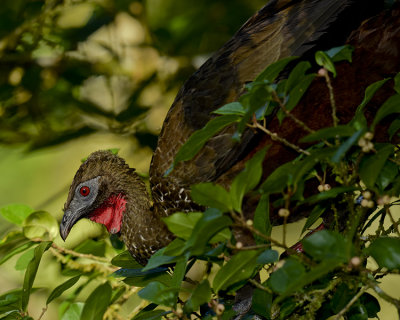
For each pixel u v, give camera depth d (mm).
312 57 6273
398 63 6184
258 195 6430
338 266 4016
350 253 3803
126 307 8258
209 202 4031
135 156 9430
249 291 6461
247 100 4207
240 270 4305
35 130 9602
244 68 6660
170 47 9305
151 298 4469
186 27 9203
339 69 6211
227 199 4031
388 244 3922
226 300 6324
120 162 7746
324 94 6293
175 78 9312
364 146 4043
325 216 6527
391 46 6137
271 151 6445
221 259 4715
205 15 9234
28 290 5527
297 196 4375
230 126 6551
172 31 9227
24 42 9320
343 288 4812
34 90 9266
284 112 4383
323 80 6254
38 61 9336
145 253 7492
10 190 11617
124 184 7621
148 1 9406
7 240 6965
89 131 9102
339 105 6352
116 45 9422
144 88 9008
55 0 9258
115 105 9680
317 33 6074
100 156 7773
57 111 9344
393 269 4062
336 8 6016
